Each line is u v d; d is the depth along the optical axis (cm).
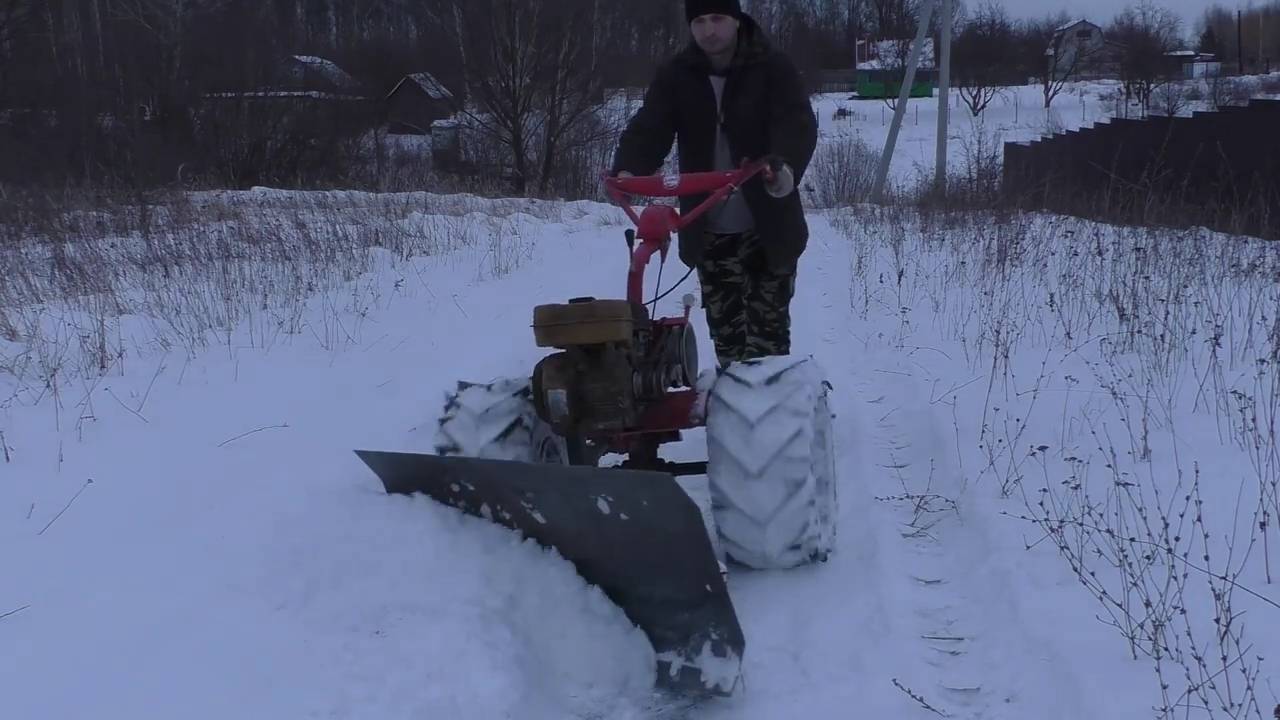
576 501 318
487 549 349
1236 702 284
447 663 306
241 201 1733
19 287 945
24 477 455
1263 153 1294
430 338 771
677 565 313
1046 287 891
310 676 300
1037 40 7331
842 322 848
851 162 2495
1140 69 5766
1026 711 301
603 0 2922
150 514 406
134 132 2306
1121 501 422
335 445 502
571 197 2845
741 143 438
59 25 2552
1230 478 435
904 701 310
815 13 8288
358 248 1209
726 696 310
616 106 3073
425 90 3083
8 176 2141
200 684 295
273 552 357
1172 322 719
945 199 1609
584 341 345
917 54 2447
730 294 466
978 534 409
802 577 375
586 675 319
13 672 297
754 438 354
